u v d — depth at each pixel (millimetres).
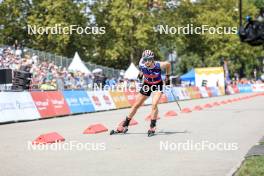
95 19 64688
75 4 60250
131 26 63000
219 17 82812
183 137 14289
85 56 64938
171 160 10188
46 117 25094
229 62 93250
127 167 9438
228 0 85625
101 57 66250
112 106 33625
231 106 32750
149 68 14750
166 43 69125
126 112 29391
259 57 105938
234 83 80625
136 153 11266
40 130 17562
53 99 26406
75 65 43250
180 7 70688
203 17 81812
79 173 8875
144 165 9641
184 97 50375
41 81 33594
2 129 18375
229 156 10609
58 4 58000
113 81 41188
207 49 86438
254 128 17000
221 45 85438
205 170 8977
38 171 9102
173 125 18391
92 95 31266
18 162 10141
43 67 36469
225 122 19672
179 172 8844
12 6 61906
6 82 26656
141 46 65438
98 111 31250
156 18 66938
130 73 52969
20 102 23312
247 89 83062
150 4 66812
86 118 24188
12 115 22406
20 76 28156
